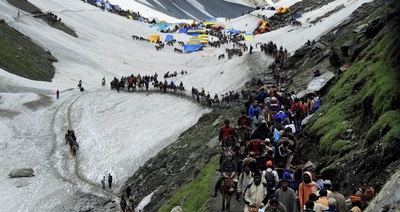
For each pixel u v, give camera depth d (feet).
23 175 165.17
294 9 487.61
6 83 259.19
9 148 188.44
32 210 142.72
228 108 170.30
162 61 383.04
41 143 193.26
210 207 72.33
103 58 367.86
